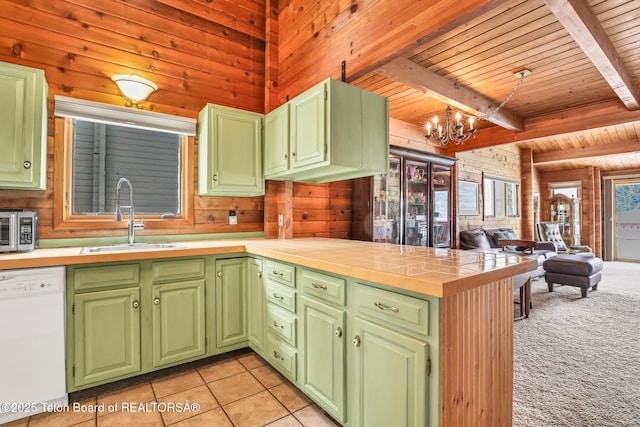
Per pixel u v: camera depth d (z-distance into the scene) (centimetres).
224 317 235
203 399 191
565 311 369
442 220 461
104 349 192
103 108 235
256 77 318
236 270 241
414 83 294
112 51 246
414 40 186
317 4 263
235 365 233
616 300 416
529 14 222
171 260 214
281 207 301
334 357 159
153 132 269
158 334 209
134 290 201
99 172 246
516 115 427
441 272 127
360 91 233
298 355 187
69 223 227
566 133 408
